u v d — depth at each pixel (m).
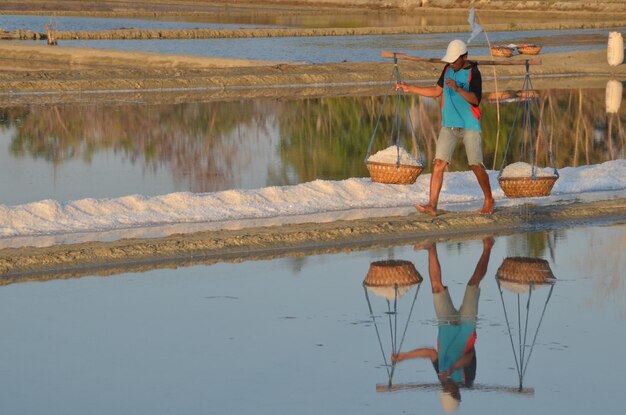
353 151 32.19
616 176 26.23
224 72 52.28
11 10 117.38
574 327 14.62
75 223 20.25
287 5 137.88
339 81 52.28
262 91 49.28
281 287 16.56
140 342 13.83
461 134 20.97
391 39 80.69
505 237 20.11
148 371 12.73
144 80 49.09
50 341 13.85
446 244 19.52
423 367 12.96
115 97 46.44
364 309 15.44
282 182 26.52
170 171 28.23
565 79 55.31
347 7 134.62
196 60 56.12
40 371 12.72
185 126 37.28
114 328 14.43
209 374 12.63
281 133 35.88
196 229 20.19
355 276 17.25
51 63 59.09
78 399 11.82
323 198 22.77
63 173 27.89
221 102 44.44
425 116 40.59
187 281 16.84
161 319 14.85
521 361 13.19
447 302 15.81
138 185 26.14
